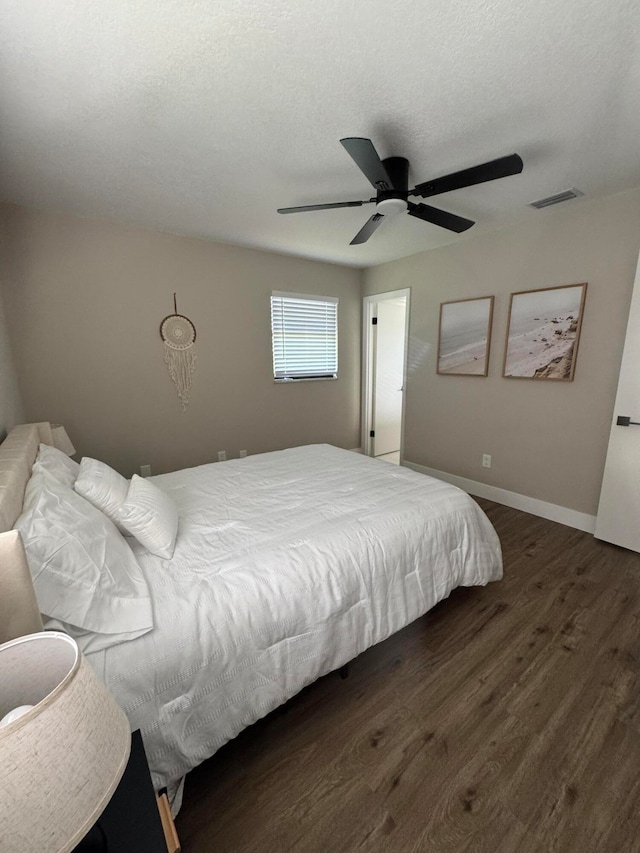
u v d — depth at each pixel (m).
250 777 1.18
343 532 1.54
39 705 0.44
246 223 2.83
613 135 1.73
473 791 1.13
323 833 1.04
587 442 2.75
